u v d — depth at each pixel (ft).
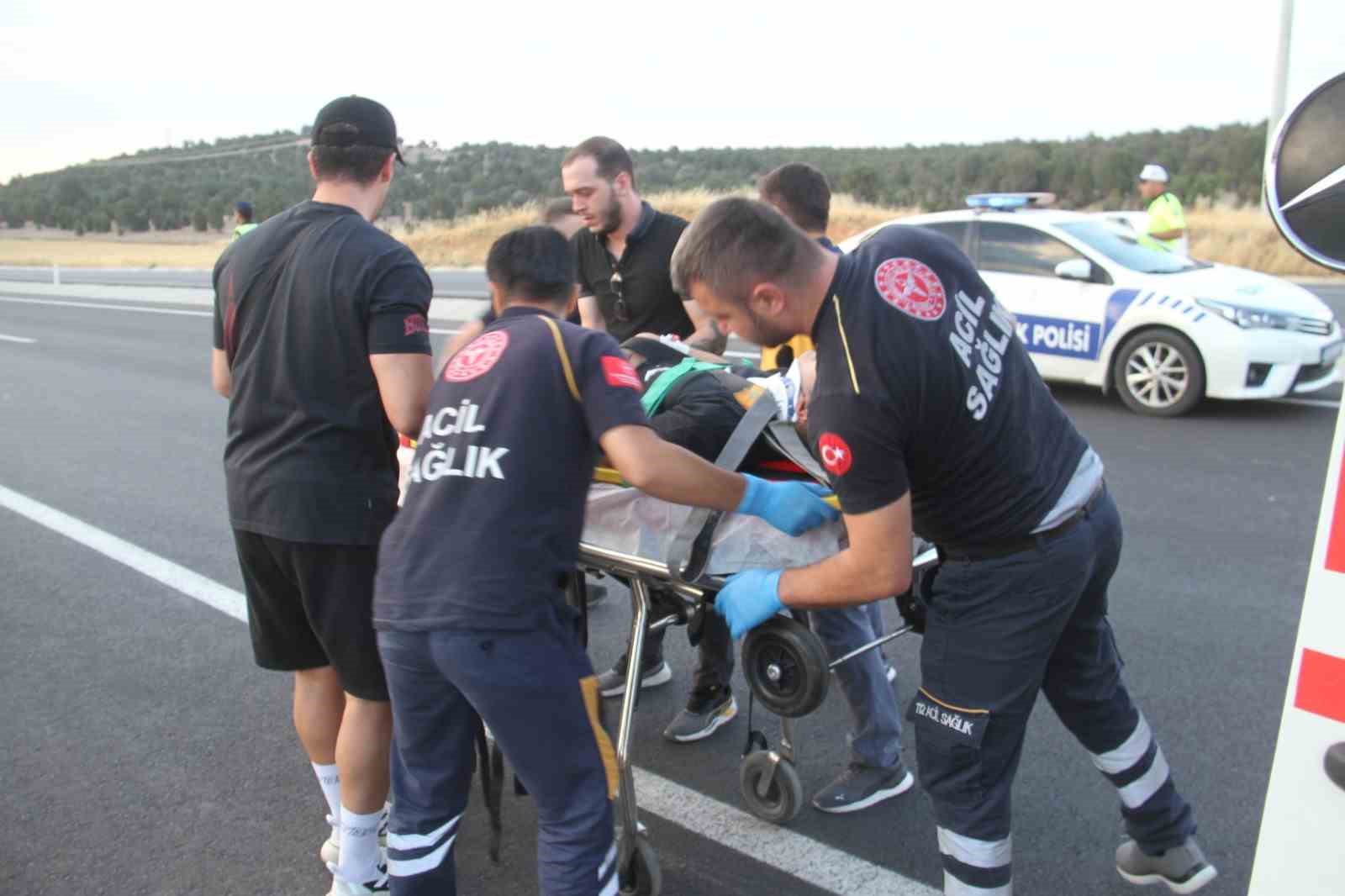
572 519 7.80
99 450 28.12
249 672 14.74
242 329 9.18
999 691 7.63
